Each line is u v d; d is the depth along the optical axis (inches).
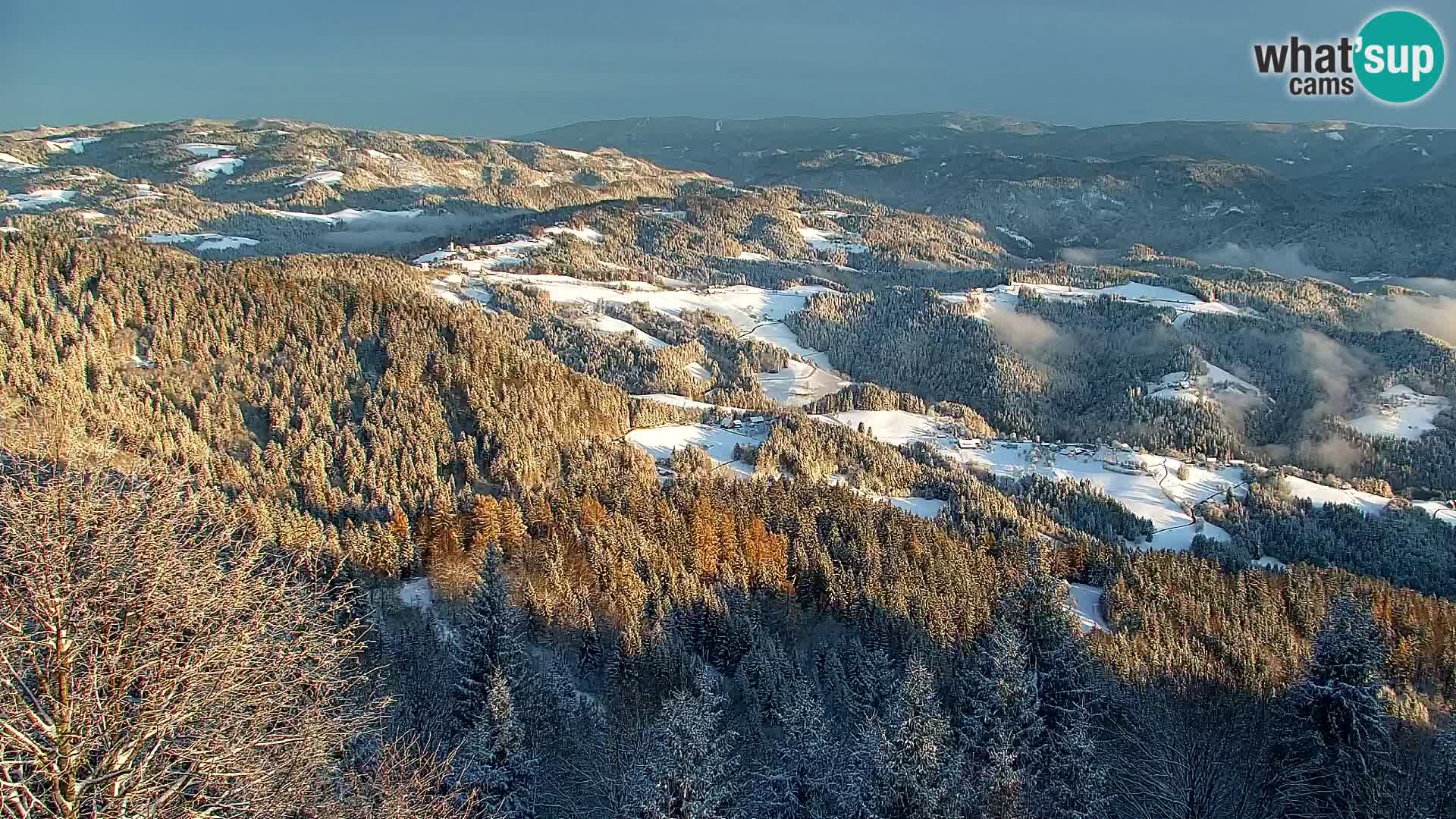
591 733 2127.2
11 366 3828.7
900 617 3063.5
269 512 3144.7
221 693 788.6
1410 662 3120.1
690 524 3688.5
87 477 812.0
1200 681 2442.2
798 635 3257.9
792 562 3545.8
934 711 1413.6
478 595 1904.5
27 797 679.1
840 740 2133.4
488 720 1688.0
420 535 3287.4
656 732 1669.5
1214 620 3622.0
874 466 6476.4
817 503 4389.8
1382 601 4069.9
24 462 855.7
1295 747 1776.6
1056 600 1840.6
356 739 1339.8
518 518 3425.2
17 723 699.4
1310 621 3821.4
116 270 4936.0
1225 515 7308.1
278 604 948.0
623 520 3550.7
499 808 1536.7
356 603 2210.9
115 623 748.6
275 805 816.3
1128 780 1727.4
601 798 1855.3
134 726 724.0
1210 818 1599.4
